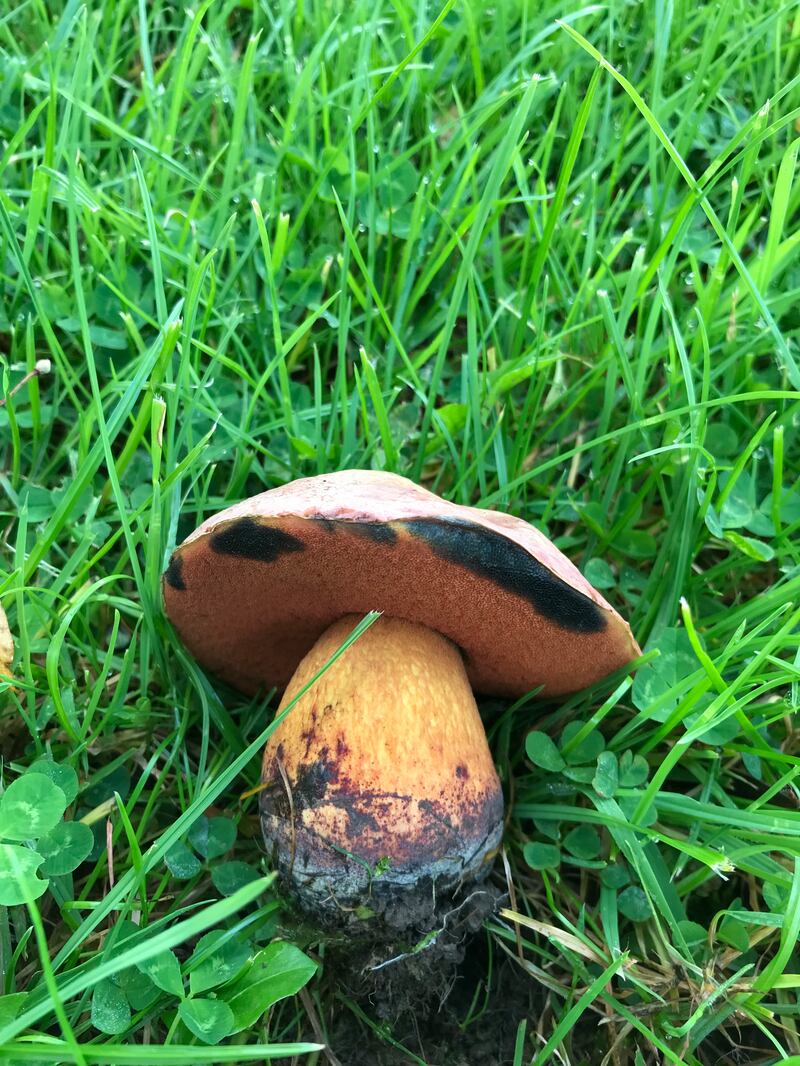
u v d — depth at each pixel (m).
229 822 0.24
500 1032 0.23
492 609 0.21
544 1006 0.23
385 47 0.38
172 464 0.27
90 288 0.32
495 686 0.26
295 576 0.21
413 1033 0.23
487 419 0.31
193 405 0.28
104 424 0.25
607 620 0.21
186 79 0.37
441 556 0.19
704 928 0.24
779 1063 0.19
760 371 0.32
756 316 0.30
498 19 0.38
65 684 0.26
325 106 0.34
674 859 0.25
